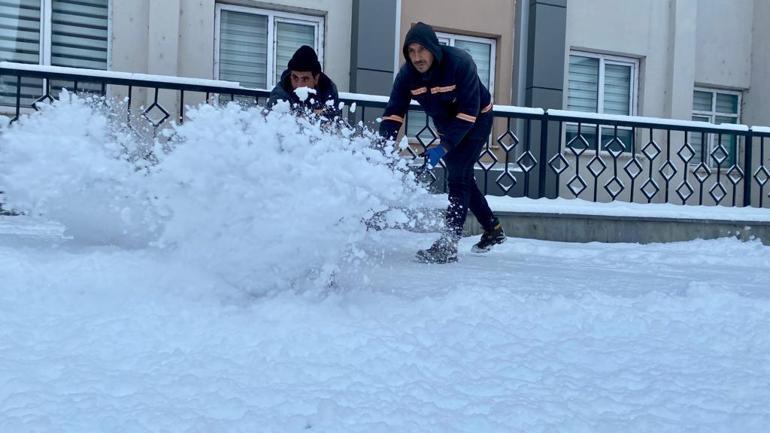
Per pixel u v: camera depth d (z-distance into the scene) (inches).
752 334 79.4
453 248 143.4
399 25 311.7
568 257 184.7
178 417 47.3
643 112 363.9
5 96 261.6
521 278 125.6
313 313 78.2
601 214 239.6
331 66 307.3
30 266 90.8
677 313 90.5
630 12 359.6
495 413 50.9
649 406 53.9
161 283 86.0
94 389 52.9
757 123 393.4
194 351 63.9
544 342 73.4
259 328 71.6
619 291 112.0
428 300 88.2
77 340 65.7
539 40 330.3
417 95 143.3
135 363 59.9
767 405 55.3
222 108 87.3
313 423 47.6
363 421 48.4
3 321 71.1
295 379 57.4
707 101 397.1
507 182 315.9
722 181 377.4
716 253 213.2
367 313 81.4
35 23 271.6
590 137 348.2
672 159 365.4
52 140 112.9
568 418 50.3
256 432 45.7
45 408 48.5
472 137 146.8
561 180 336.8
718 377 62.7
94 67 278.1
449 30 330.3
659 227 249.4
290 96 146.7
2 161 112.0
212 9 287.1
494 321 80.1
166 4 276.5
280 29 305.9
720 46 390.6
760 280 143.4
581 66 357.1
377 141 99.4
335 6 307.0
